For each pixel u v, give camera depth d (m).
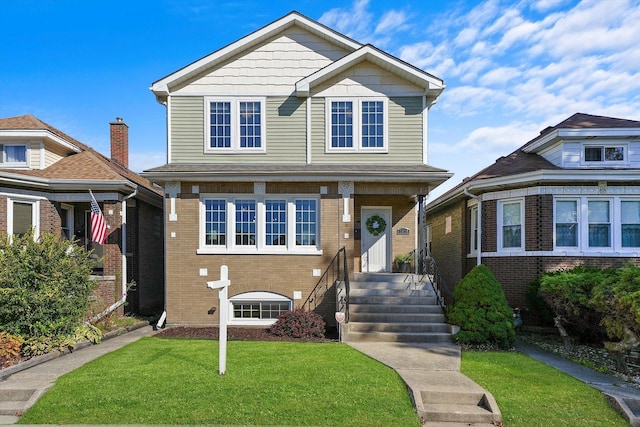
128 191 14.39
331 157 14.07
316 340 10.90
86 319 11.12
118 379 7.32
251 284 13.07
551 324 12.58
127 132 19.78
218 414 6.07
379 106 14.18
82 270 10.27
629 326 8.51
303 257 13.11
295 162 14.06
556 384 7.43
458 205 16.80
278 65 14.27
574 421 6.16
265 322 13.01
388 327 10.98
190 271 13.12
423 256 13.55
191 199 13.18
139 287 15.67
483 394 6.79
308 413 6.14
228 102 14.20
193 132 14.13
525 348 10.69
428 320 11.34
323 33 14.09
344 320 10.99
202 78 14.23
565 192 12.90
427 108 14.30
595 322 10.40
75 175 13.95
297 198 13.34
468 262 15.77
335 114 14.20
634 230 12.80
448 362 8.67
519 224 13.53
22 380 7.46
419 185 13.34
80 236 16.44
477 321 10.42
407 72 13.76
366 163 14.03
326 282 13.05
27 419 6.09
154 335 11.62
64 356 9.20
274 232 13.31
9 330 9.11
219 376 7.45
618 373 8.48
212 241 13.31
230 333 11.84
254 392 6.75
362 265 14.82
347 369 7.95
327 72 13.73
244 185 13.21
